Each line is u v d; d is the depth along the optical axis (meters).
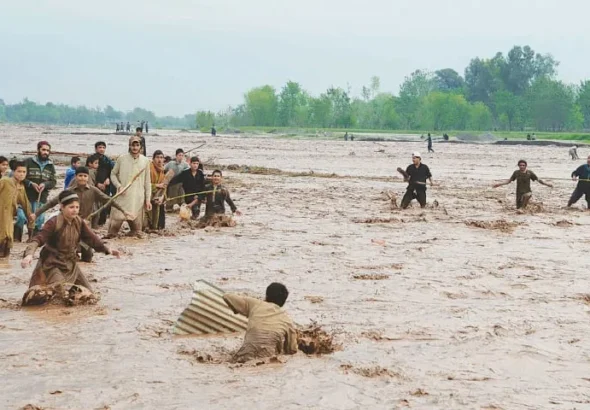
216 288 17.84
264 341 15.70
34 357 15.45
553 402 13.32
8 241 26.91
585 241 33.78
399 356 15.96
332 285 23.17
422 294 22.19
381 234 34.69
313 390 13.66
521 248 31.42
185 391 13.49
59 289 20.06
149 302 20.50
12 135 186.00
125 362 15.19
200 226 35.81
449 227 37.53
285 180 67.19
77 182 26.97
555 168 96.56
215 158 97.56
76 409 12.58
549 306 20.97
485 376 14.76
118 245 29.84
